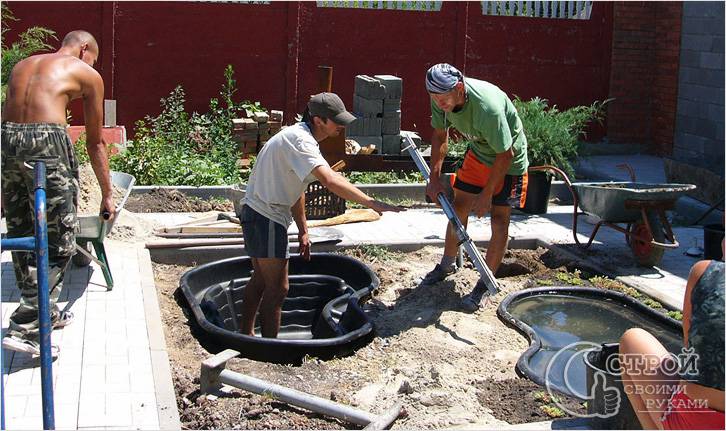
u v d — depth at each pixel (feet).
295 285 25.66
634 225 28.07
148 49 42.78
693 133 44.42
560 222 33.63
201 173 36.70
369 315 23.53
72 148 19.08
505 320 23.08
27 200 18.99
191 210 33.40
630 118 48.42
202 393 17.81
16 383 17.19
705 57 43.11
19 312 18.44
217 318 23.34
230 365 19.53
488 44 46.44
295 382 18.89
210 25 43.24
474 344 21.68
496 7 46.52
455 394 18.25
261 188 21.20
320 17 44.37
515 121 23.81
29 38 37.35
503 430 15.84
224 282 25.50
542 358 20.92
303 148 20.40
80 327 20.21
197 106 43.78
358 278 26.20
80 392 16.97
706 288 12.69
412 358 20.76
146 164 36.24
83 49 21.03
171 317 22.71
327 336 22.72
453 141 40.73
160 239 27.89
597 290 25.25
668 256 29.55
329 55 44.83
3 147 18.57
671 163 37.81
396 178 38.52
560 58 47.32
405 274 27.09
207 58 43.50
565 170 36.45
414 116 46.19
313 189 31.86
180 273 26.37
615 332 22.84
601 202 27.91
